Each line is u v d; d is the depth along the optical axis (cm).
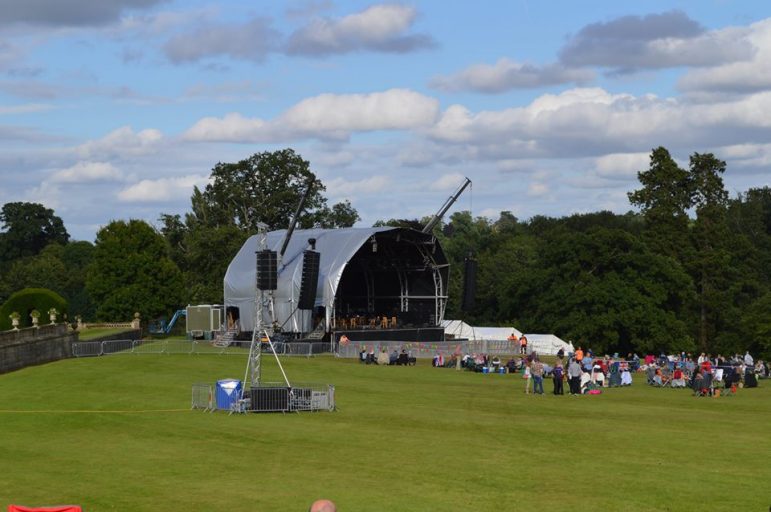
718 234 13762
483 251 15600
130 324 10900
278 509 2505
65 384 5538
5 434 3800
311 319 9294
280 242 10006
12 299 8275
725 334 12481
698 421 4253
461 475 2952
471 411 4556
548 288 12025
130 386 5447
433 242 10275
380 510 2488
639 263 11588
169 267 11838
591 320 11219
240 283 9919
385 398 5088
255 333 5184
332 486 2789
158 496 2658
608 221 17388
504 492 2712
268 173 15912
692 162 14388
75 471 3023
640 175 14375
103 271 11688
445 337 10431
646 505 2550
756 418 4403
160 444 3550
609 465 3119
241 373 6281
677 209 14100
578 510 2500
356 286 11206
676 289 11775
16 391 5212
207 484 2820
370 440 3628
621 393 5669
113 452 3378
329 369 6869
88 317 14662
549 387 5950
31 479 2895
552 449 3431
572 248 11831
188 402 4772
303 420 4184
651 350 11300
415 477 2922
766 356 11312
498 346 8612
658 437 3725
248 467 3089
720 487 2772
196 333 10356
